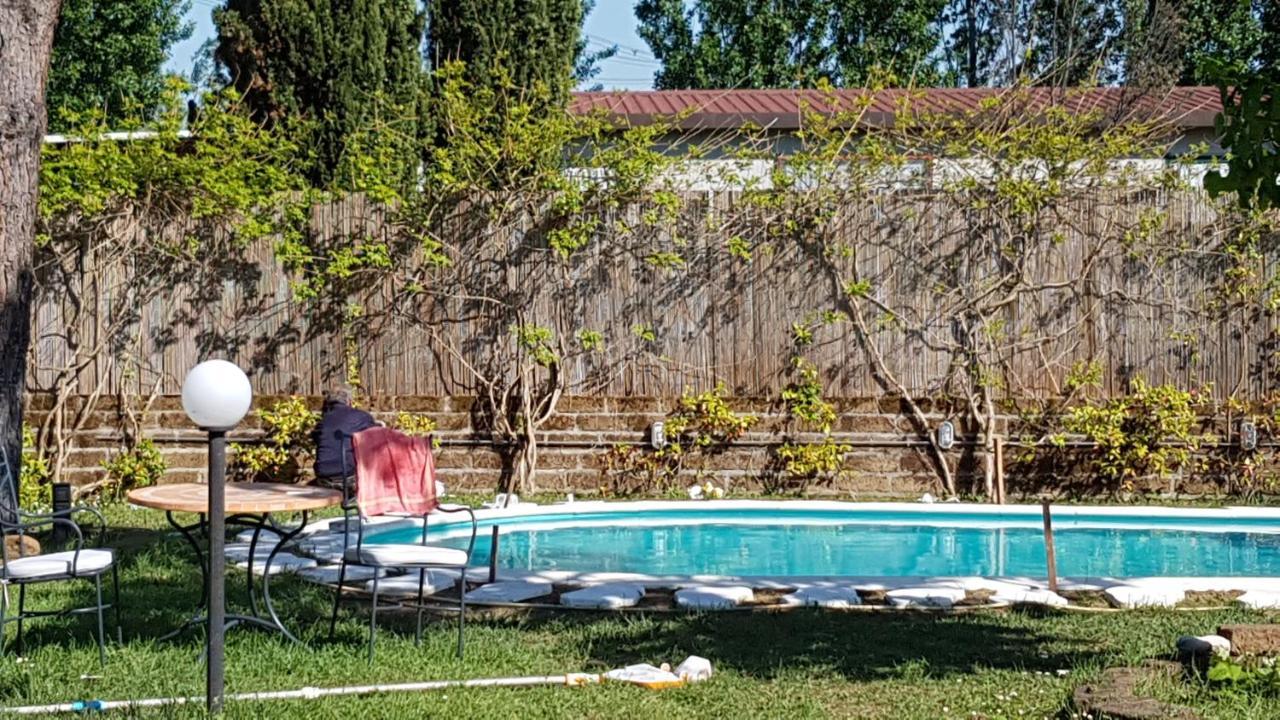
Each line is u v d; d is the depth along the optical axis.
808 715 5.28
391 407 12.97
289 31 14.34
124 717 5.11
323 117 14.54
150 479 12.77
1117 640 6.64
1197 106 16.36
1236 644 5.94
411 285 12.84
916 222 12.63
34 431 12.80
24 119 9.08
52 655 6.15
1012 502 12.52
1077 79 22.59
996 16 26.73
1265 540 11.16
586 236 12.73
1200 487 12.46
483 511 11.60
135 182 12.66
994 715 5.25
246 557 9.10
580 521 11.95
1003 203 12.53
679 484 12.85
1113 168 12.57
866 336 12.65
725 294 12.75
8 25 8.96
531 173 12.96
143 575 8.37
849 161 12.60
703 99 18.72
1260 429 12.38
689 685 5.80
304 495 6.53
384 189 12.75
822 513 11.93
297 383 12.97
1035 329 12.55
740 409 12.77
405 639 6.63
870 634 6.84
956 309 12.58
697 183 12.90
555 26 15.50
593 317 12.87
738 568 9.98
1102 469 12.41
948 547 10.96
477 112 12.83
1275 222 12.25
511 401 12.96
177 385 12.91
